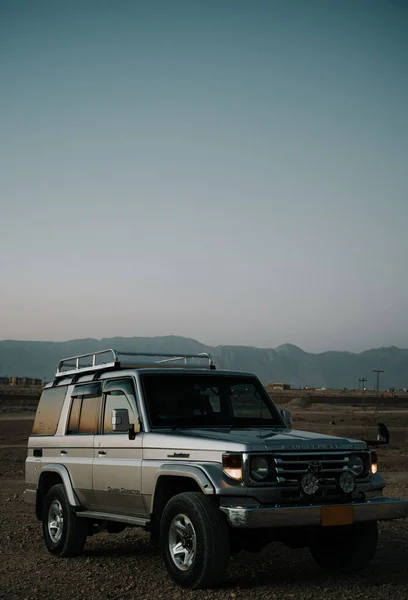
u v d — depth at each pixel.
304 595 6.96
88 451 9.10
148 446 8.02
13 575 8.22
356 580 7.67
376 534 7.84
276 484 7.09
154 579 7.82
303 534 7.59
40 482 10.11
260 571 8.14
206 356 9.45
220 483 7.01
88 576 8.07
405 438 35.84
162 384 8.56
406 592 7.09
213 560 6.95
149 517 8.02
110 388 8.99
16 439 35.72
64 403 10.02
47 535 9.64
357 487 7.45
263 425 8.71
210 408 8.59
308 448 7.32
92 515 8.89
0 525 12.04
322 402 113.69
